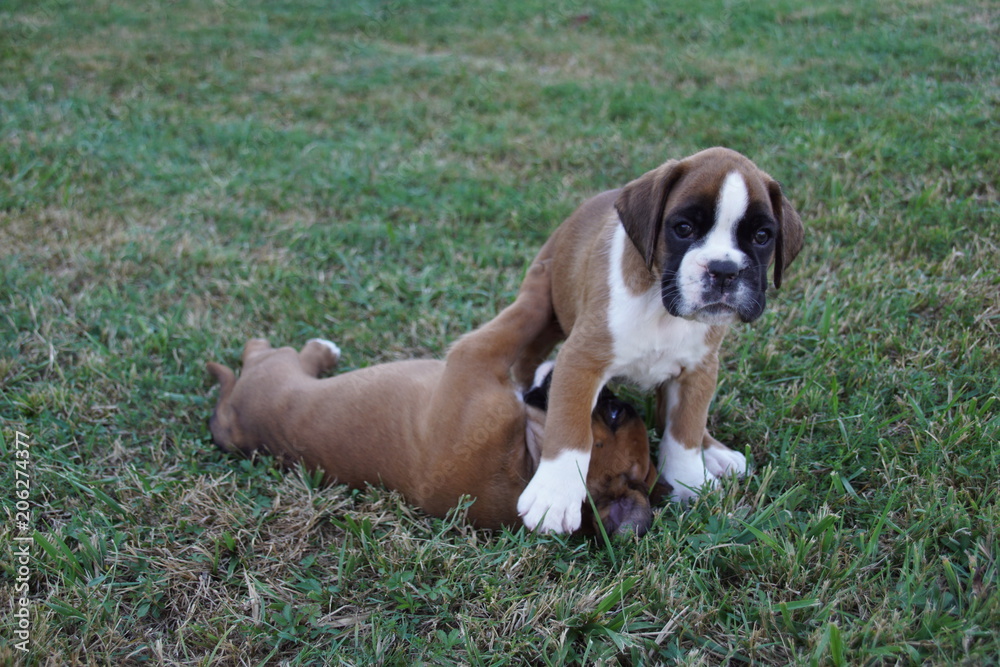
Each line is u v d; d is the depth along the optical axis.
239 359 1.60
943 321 1.55
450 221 1.86
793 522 1.35
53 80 2.56
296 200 1.93
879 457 1.40
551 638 1.25
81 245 1.80
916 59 2.39
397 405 1.41
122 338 1.63
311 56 2.86
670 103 2.30
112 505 1.39
